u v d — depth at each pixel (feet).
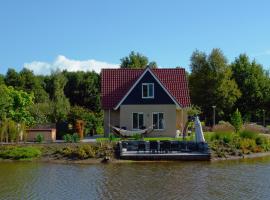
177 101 149.69
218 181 86.07
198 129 128.36
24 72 282.77
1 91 150.61
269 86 260.62
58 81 279.28
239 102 258.78
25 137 135.33
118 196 73.05
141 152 120.06
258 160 118.93
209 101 242.78
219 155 121.80
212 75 244.42
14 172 97.04
